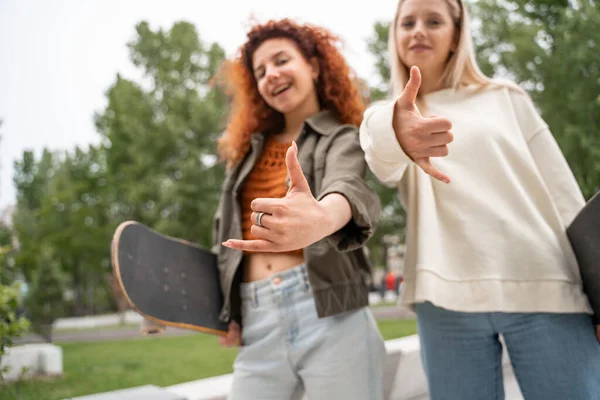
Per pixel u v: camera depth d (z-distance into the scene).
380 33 17.02
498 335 1.50
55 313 11.49
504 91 1.59
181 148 22.14
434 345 1.50
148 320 1.55
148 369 6.93
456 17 1.59
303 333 1.41
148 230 1.54
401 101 0.99
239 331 1.60
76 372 6.46
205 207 20.61
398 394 2.55
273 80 1.56
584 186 6.69
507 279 1.38
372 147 1.08
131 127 22.00
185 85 23.92
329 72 1.66
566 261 1.42
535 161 1.54
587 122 6.89
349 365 1.37
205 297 1.60
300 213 0.85
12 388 4.32
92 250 23.31
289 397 1.48
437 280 1.39
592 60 6.80
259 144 1.66
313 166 1.47
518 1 7.64
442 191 1.49
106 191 24.61
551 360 1.35
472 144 1.49
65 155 26.66
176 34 24.27
